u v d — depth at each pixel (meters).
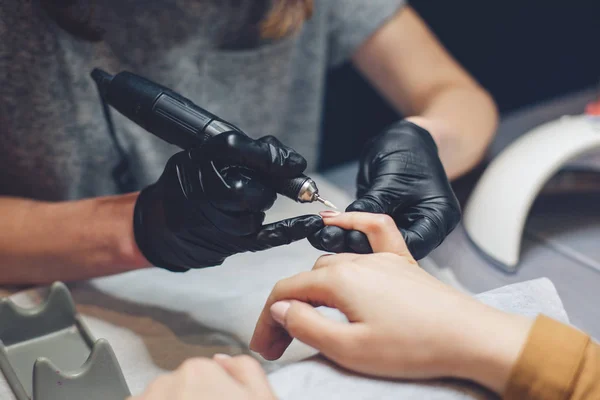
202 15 0.70
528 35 1.16
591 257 0.61
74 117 0.68
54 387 0.40
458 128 0.73
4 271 0.59
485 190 0.64
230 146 0.41
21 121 0.65
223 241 0.45
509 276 0.59
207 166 0.42
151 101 0.46
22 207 0.61
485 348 0.36
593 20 1.18
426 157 0.51
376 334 0.37
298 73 0.89
